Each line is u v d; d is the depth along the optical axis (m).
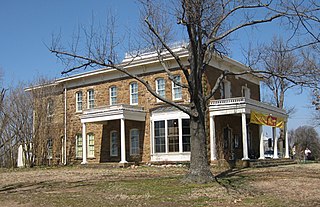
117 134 31.84
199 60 16.28
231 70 31.08
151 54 30.38
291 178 17.69
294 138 69.00
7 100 34.38
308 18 8.57
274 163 28.77
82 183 18.02
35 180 20.36
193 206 11.02
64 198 13.32
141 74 30.62
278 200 11.55
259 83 36.47
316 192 13.05
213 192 13.54
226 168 24.73
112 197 13.23
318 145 65.00
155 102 29.77
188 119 27.83
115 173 23.23
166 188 14.85
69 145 34.75
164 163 28.31
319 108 13.64
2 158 37.22
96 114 30.14
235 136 30.75
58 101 35.75
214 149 27.09
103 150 32.53
